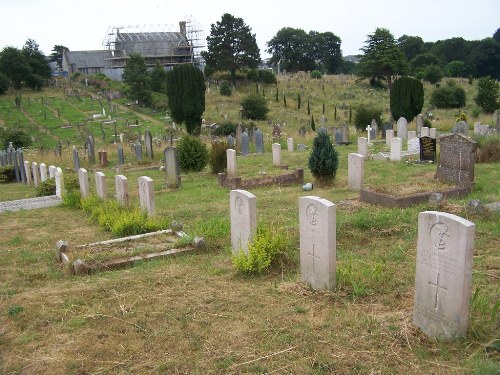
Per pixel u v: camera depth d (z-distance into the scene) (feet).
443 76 279.90
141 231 36.09
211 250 30.35
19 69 252.83
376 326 17.84
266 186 55.21
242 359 16.39
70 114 199.00
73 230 38.75
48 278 26.76
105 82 272.10
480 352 15.51
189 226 36.88
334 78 294.87
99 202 46.11
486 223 31.55
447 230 16.16
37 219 43.98
